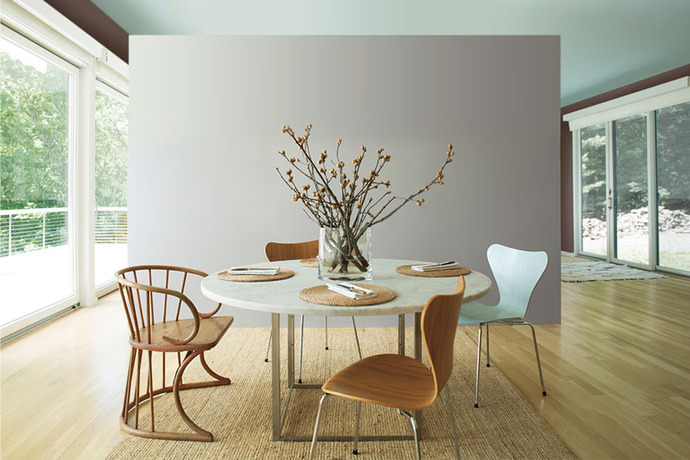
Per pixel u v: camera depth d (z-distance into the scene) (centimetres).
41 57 334
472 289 167
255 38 337
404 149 342
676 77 558
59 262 368
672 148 558
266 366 264
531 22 416
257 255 341
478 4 377
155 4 381
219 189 338
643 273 575
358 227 187
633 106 607
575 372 252
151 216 338
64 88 369
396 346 300
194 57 335
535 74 342
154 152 336
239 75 337
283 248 283
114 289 467
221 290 167
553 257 347
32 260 333
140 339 185
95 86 404
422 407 124
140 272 336
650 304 416
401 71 340
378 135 341
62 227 371
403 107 341
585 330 334
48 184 351
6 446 174
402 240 345
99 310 384
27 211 325
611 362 267
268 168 339
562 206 788
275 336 179
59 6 337
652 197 588
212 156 337
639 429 188
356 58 339
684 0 376
